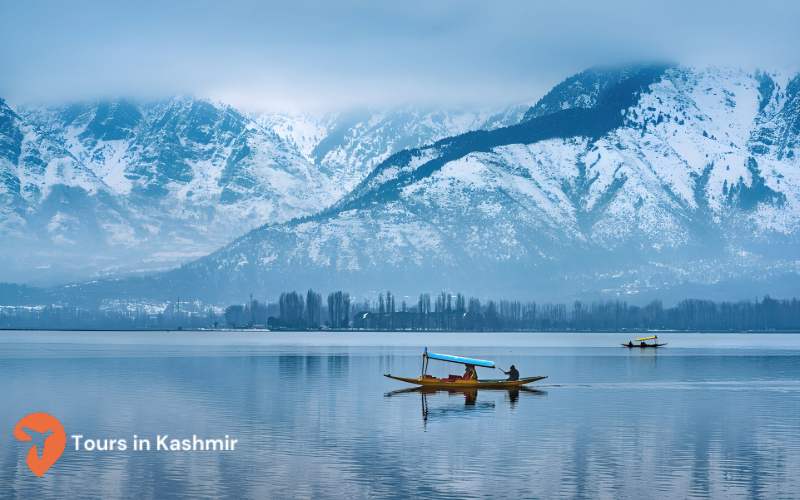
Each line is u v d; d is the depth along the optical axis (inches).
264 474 1868.8
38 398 3238.2
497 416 2770.7
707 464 1979.6
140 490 1736.0
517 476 1850.4
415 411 2883.9
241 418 2682.1
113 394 3388.3
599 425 2568.9
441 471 1894.7
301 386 3782.0
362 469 1916.8
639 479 1827.0
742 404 3147.1
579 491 1723.7
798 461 2014.0
